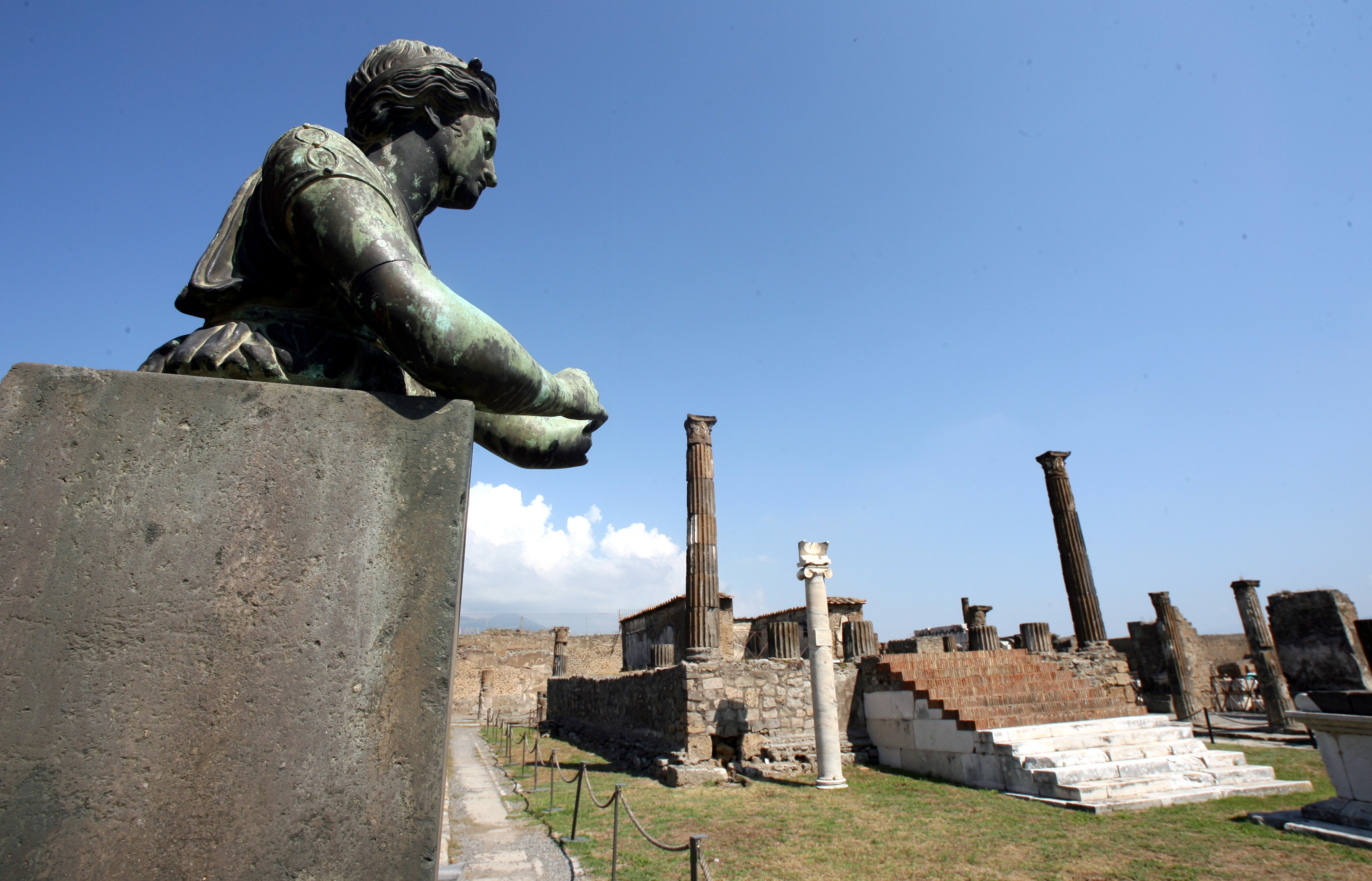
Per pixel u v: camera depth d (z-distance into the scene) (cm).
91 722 97
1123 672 1520
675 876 648
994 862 660
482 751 1777
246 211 144
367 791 105
